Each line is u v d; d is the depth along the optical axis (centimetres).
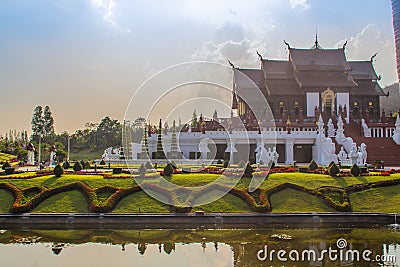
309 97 7306
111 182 3159
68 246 2188
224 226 2630
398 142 5384
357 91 7550
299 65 7450
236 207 2833
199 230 2533
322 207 2872
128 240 2312
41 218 2698
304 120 6594
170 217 2670
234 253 2045
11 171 3609
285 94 7306
